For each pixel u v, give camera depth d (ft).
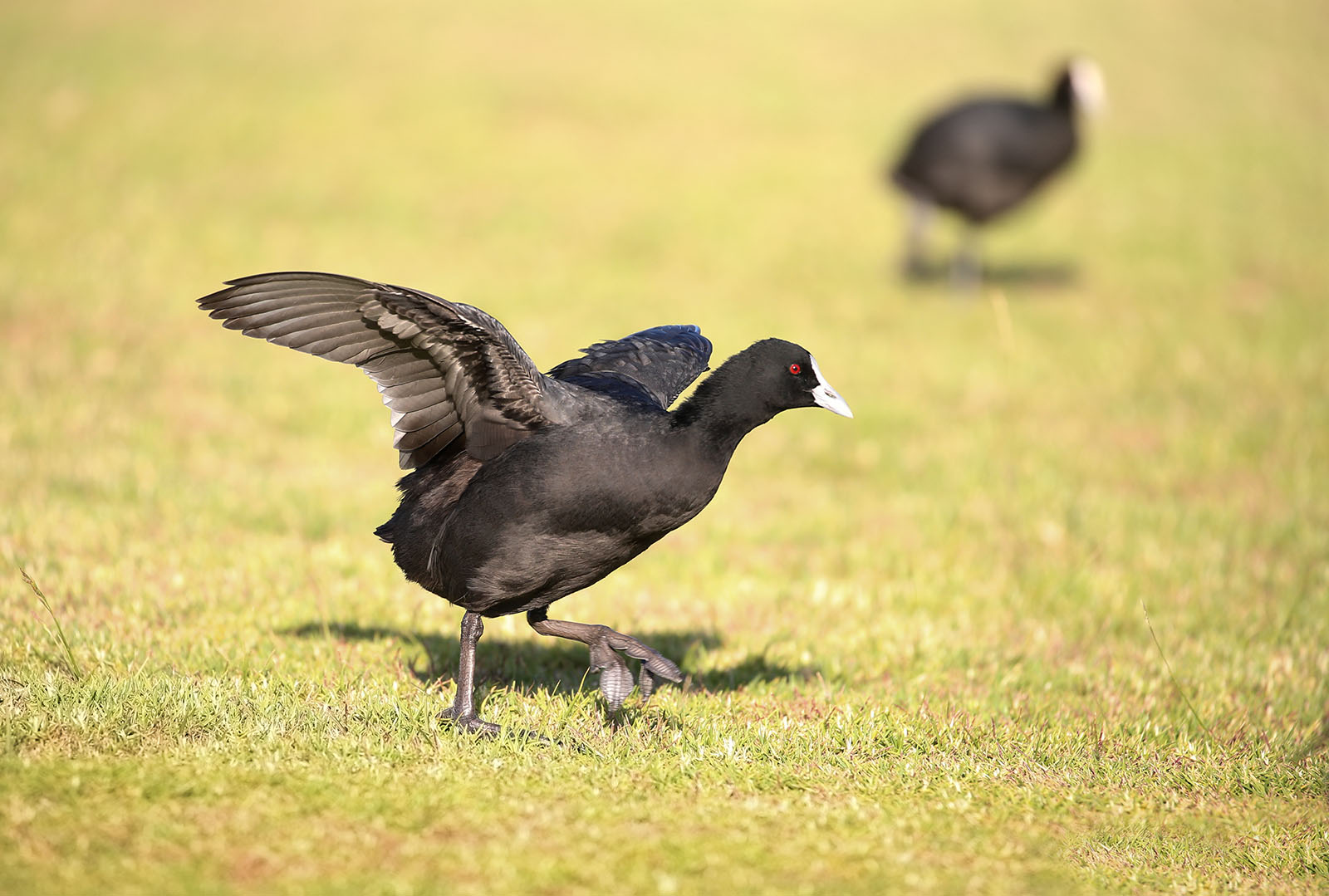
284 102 116.47
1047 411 62.90
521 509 25.36
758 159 113.80
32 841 20.25
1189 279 89.35
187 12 147.84
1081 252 95.45
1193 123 135.13
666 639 34.76
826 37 160.97
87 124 103.91
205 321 67.05
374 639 32.83
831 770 25.62
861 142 121.19
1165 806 25.52
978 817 24.04
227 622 32.81
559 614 35.65
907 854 21.81
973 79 144.87
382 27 149.59
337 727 25.71
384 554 39.83
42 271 70.95
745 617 36.91
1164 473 54.24
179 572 35.68
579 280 80.07
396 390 25.72
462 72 132.16
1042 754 27.61
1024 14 178.81
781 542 44.96
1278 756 28.45
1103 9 185.26
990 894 20.92
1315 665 34.55
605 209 96.84
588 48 147.33
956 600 39.11
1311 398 65.77
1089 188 112.37
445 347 24.98
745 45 154.61
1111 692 32.53
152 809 21.56
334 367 62.90
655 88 133.08
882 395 64.13
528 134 114.62
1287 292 87.25
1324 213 107.86
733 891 20.21
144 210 84.99
